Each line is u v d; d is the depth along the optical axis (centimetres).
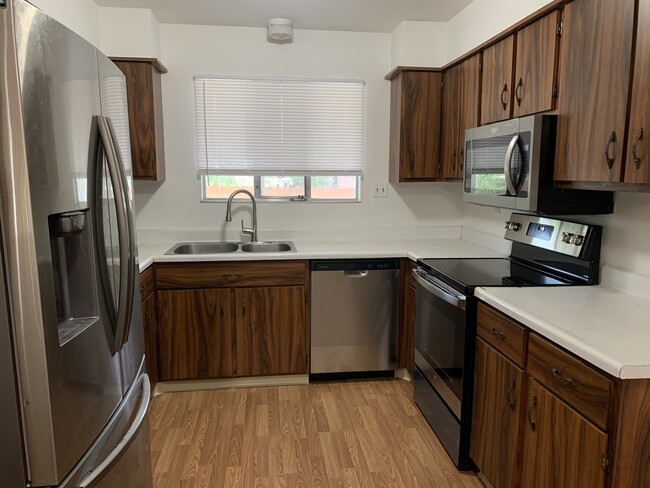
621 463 127
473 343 208
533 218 246
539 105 202
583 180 173
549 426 154
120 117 155
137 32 296
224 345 295
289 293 295
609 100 158
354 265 297
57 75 111
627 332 145
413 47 322
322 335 302
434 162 325
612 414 127
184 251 332
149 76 296
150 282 279
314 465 223
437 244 333
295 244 334
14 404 104
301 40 335
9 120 97
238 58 330
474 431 210
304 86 339
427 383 259
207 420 263
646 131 142
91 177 128
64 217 118
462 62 286
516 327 172
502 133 219
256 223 338
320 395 293
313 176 352
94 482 123
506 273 234
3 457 106
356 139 349
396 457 229
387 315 305
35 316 102
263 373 301
